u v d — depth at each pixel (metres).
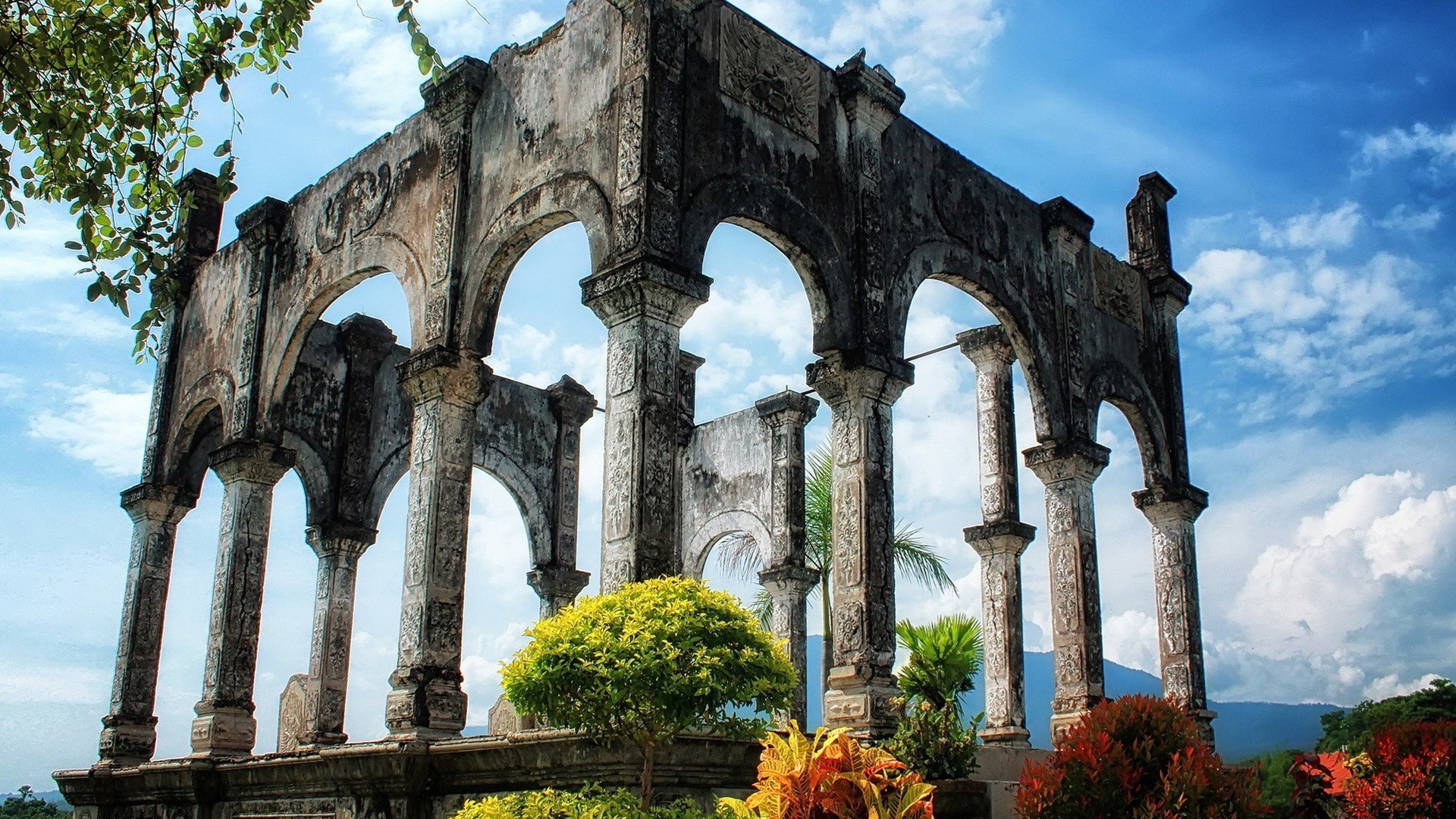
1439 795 10.05
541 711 8.56
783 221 12.64
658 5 11.85
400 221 14.70
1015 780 13.02
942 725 11.61
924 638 19.33
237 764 14.07
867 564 12.60
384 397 20.86
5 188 7.46
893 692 12.46
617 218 11.43
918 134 14.92
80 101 7.87
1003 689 16.27
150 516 18.28
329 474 19.84
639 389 10.77
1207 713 17.42
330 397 20.17
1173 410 18.66
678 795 9.41
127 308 8.12
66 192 7.79
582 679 8.37
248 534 16.16
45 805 24.42
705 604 8.90
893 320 13.68
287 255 16.89
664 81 11.67
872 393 13.12
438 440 13.02
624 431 10.80
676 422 10.97
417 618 12.48
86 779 16.83
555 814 8.59
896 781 4.61
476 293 13.27
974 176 15.77
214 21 7.98
